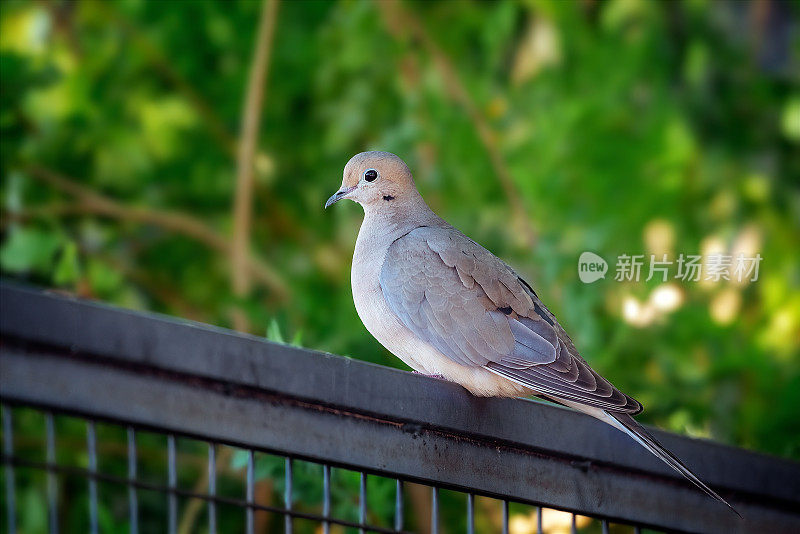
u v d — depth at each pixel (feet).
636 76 44.42
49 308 14.03
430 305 24.13
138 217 40.88
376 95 45.09
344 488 27.37
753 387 36.35
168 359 14.87
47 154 42.01
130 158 43.47
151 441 36.17
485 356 23.53
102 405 14.55
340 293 39.86
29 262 33.14
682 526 19.42
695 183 43.50
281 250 46.09
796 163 45.73
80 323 14.24
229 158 45.29
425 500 36.81
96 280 39.19
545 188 40.65
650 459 19.17
